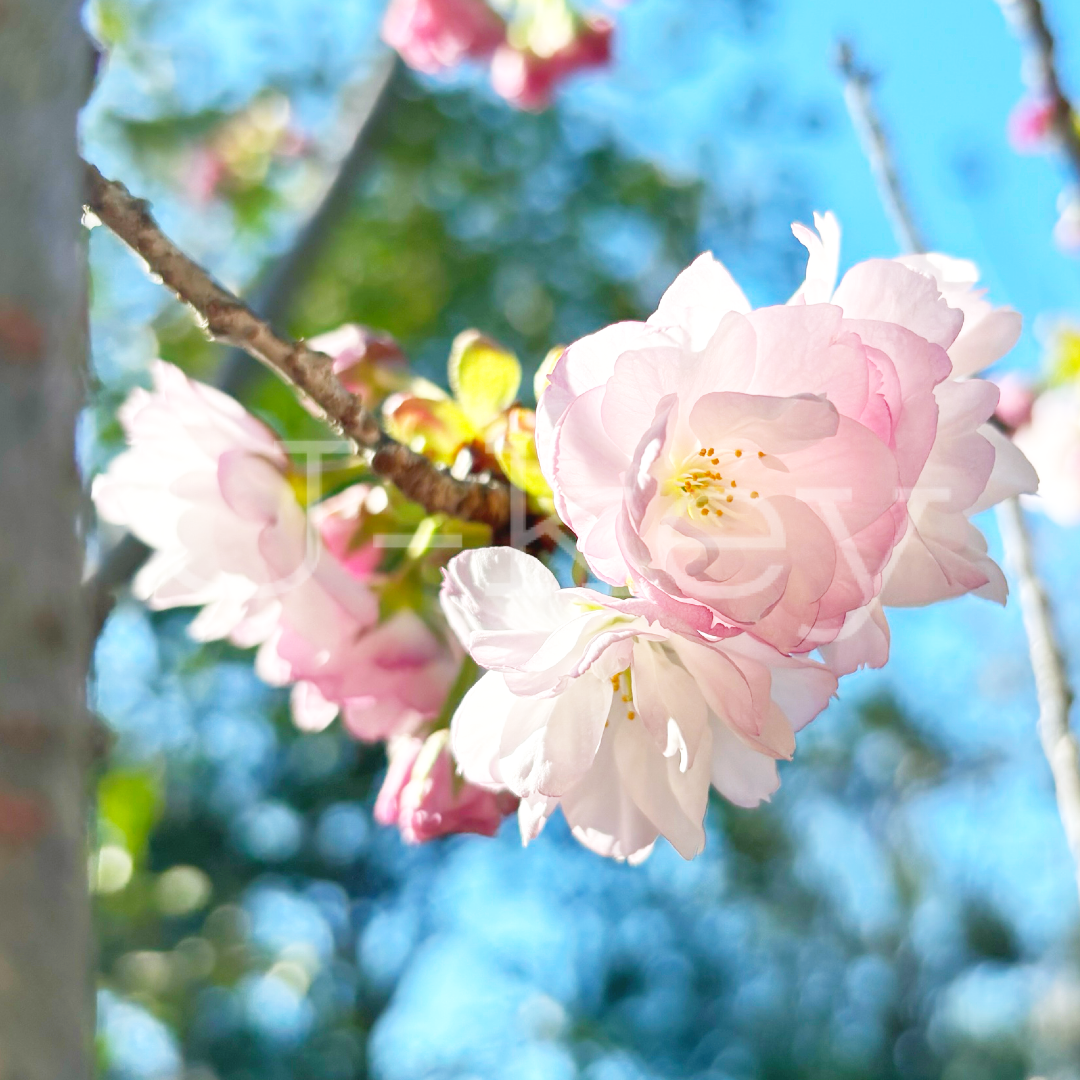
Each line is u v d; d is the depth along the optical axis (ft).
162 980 3.42
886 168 1.45
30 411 0.67
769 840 5.88
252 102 3.83
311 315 3.91
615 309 4.28
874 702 6.33
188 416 1.17
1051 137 1.42
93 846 0.72
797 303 1.02
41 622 0.64
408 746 1.19
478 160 4.19
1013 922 6.73
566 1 2.71
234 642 1.20
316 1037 4.73
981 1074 6.42
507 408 1.18
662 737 1.02
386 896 5.26
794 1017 6.11
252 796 4.66
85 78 0.76
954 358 1.10
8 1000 0.59
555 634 1.00
